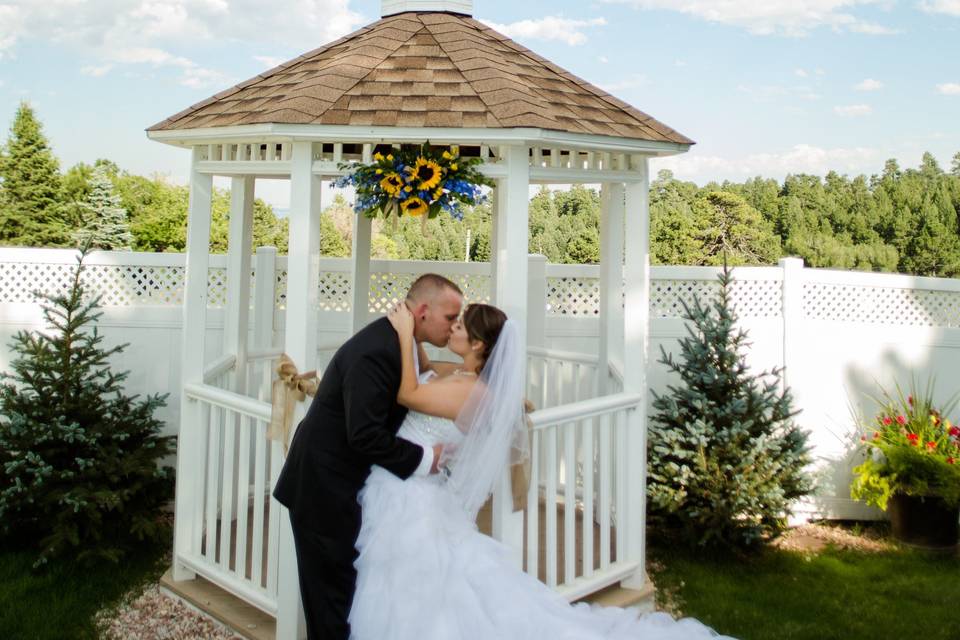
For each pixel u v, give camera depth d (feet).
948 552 16.51
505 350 8.95
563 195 63.10
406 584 8.42
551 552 11.22
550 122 9.76
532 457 10.67
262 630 11.34
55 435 14.23
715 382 15.66
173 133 11.50
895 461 16.39
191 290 12.51
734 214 101.71
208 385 12.69
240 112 10.72
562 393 16.97
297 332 10.50
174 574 13.03
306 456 8.93
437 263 18.07
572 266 18.42
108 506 13.78
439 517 8.73
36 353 14.56
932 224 117.39
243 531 11.62
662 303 18.52
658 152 11.45
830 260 111.86
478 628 8.39
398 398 8.80
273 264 17.53
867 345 18.38
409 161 9.64
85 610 12.53
